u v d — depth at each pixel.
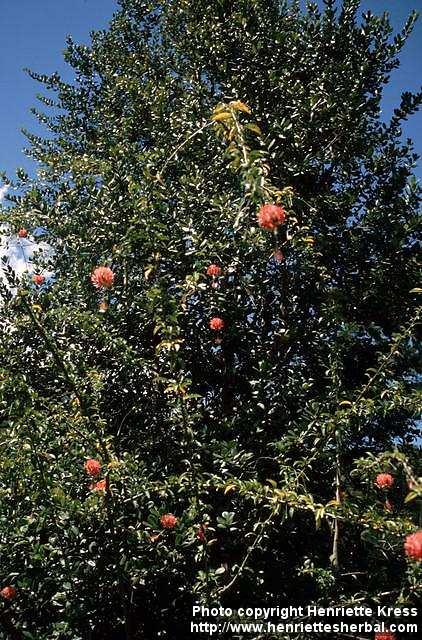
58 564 3.12
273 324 4.44
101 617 3.32
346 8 5.18
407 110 4.84
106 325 4.20
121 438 4.08
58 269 4.86
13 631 3.17
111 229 4.28
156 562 3.22
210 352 4.33
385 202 4.69
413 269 4.22
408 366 3.98
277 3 5.73
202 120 4.76
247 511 3.57
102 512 3.13
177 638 3.52
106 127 6.36
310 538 3.80
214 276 3.83
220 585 3.22
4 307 4.04
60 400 4.15
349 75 4.84
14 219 4.47
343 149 4.70
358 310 4.36
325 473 3.82
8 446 3.10
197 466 3.27
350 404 3.44
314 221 4.45
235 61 5.10
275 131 4.45
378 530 3.16
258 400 3.80
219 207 4.11
